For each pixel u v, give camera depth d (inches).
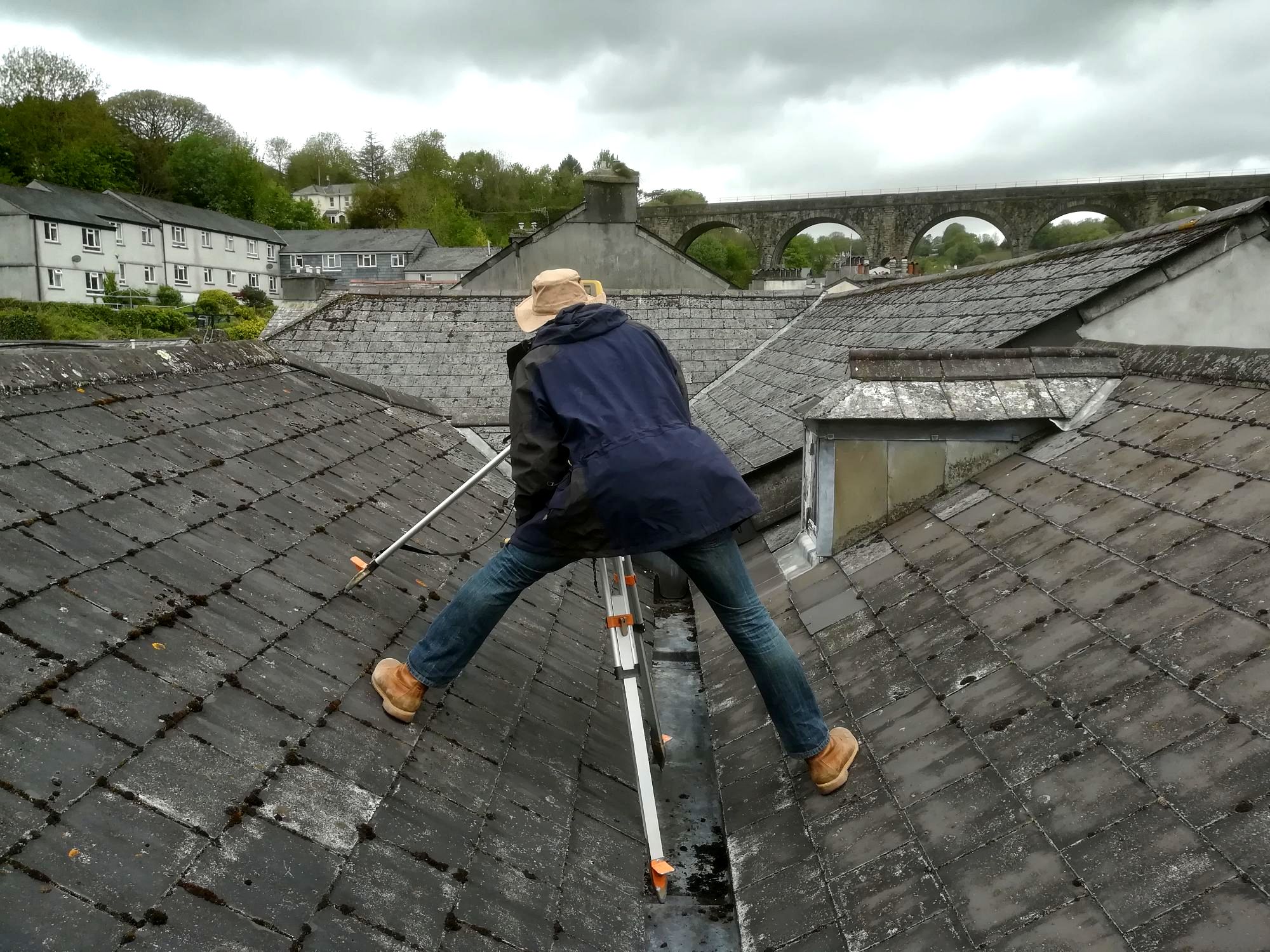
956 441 185.2
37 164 2839.6
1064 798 91.4
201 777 86.3
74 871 69.9
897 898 90.9
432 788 104.7
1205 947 68.3
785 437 266.1
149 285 2508.6
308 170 4623.5
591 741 136.6
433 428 262.8
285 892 79.4
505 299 537.6
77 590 101.6
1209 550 117.1
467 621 110.9
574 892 101.7
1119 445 161.9
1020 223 1983.3
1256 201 253.4
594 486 101.3
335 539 153.7
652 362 110.7
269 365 226.4
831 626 159.3
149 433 152.8
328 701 109.2
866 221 2070.6
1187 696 95.0
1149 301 263.1
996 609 133.1
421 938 82.7
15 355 146.2
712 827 129.0
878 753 116.0
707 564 107.8
